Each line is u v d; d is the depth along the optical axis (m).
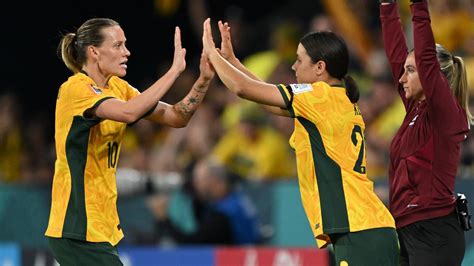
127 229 33.06
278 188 31.56
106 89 20.53
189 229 32.38
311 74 20.33
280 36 41.00
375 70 37.97
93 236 19.80
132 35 49.41
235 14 46.69
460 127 20.28
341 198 19.59
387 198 30.23
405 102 21.42
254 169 35.53
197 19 45.81
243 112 36.00
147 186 33.03
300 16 44.53
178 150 37.06
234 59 21.27
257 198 31.70
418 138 20.50
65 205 19.94
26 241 34.12
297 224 31.36
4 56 50.34
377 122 35.59
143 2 49.34
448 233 20.42
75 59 20.59
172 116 21.25
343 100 19.97
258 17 48.31
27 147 44.22
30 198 34.19
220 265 30.50
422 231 20.50
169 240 32.50
